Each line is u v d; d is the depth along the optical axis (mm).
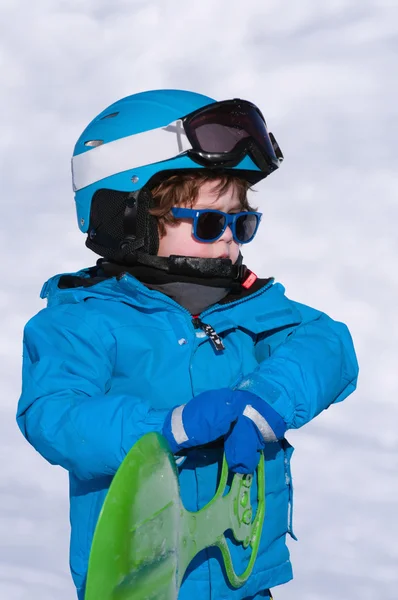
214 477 6203
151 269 6387
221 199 6449
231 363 6375
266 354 6754
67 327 6172
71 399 5887
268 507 6473
